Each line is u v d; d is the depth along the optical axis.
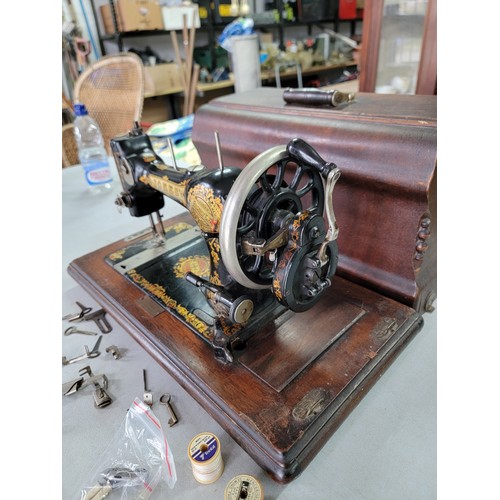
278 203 0.69
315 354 0.75
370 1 1.92
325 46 4.81
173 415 0.75
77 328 1.00
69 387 0.82
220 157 0.76
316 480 0.62
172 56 4.32
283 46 4.72
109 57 2.27
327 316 0.84
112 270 1.10
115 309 0.96
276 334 0.81
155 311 0.92
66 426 0.75
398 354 0.78
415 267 0.85
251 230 0.68
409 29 1.92
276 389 0.70
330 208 0.67
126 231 1.41
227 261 0.67
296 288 0.70
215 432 0.71
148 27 3.47
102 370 0.87
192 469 0.65
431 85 1.76
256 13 4.43
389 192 0.81
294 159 0.67
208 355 0.79
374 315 0.84
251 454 0.63
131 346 0.93
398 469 0.63
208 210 0.74
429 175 0.74
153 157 1.02
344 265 0.97
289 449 0.60
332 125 0.90
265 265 0.75
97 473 0.66
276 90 1.39
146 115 4.18
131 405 0.78
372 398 0.75
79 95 2.27
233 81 3.96
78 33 3.45
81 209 1.59
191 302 0.94
